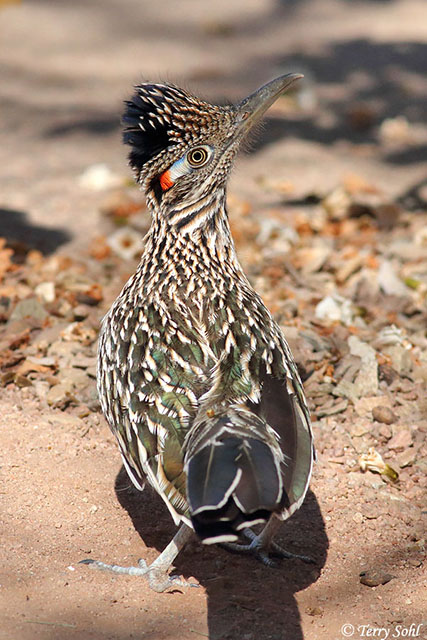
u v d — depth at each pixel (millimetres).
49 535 8484
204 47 31781
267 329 8227
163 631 7316
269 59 30391
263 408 7316
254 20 35719
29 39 32188
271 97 8703
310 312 12906
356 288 13789
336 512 9023
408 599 7836
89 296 13062
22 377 10867
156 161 8445
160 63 29609
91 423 10328
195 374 7559
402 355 11648
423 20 35594
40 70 28828
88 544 8430
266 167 21062
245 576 8133
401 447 10039
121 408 7836
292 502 6664
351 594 7895
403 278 14578
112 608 7578
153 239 8719
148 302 8305
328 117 24969
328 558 8398
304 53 31188
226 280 8508
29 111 25094
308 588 7977
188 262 8508
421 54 31219
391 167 21391
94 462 9672
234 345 7820
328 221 17625
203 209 8562
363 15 36281
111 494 9195
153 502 9141
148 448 7297
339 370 11141
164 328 7969
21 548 8242
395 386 11164
